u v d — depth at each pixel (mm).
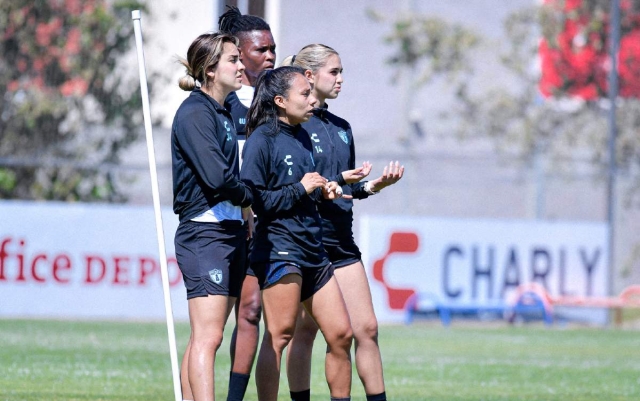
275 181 20984
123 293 54531
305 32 80375
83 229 54000
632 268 76750
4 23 62781
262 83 21312
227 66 20453
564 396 31078
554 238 63281
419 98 80375
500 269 61875
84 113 64125
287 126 21375
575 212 78562
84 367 34406
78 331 47312
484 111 79438
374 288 59062
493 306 61125
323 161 22406
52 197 63469
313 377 34062
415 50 80125
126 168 56406
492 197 80062
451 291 60719
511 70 78562
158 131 65562
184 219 20328
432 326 60062
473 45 79750
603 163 73062
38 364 34656
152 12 65625
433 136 80125
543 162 77188
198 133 19766
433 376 35656
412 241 59906
